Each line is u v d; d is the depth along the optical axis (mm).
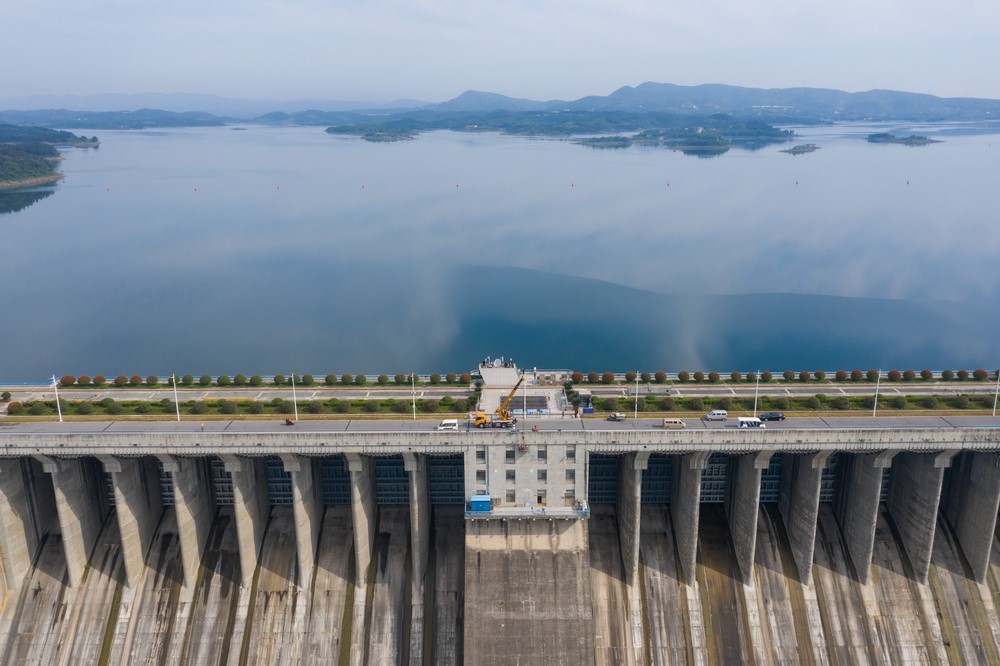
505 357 195000
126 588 93375
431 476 100500
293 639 91000
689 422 94688
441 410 100438
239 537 91000
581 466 87938
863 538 92688
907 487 95875
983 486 91625
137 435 87000
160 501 100750
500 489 89000
